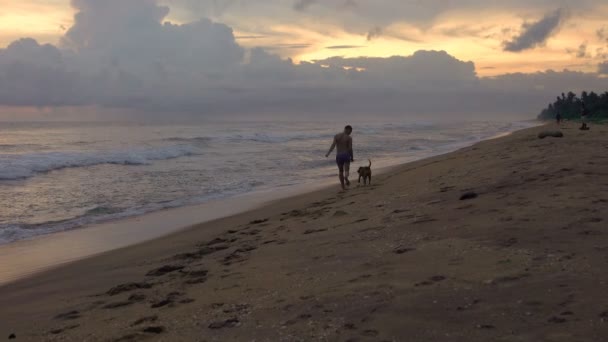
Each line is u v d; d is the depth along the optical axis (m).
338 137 13.38
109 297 5.31
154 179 17.67
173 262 6.86
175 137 44.09
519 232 5.28
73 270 7.11
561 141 17.80
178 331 3.78
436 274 4.27
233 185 16.30
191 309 4.36
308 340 3.28
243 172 19.89
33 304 5.50
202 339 3.54
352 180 16.05
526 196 7.11
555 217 5.70
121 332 3.96
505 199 7.11
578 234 4.98
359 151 30.50
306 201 12.18
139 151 26.47
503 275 4.01
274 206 12.01
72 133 55.09
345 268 4.95
